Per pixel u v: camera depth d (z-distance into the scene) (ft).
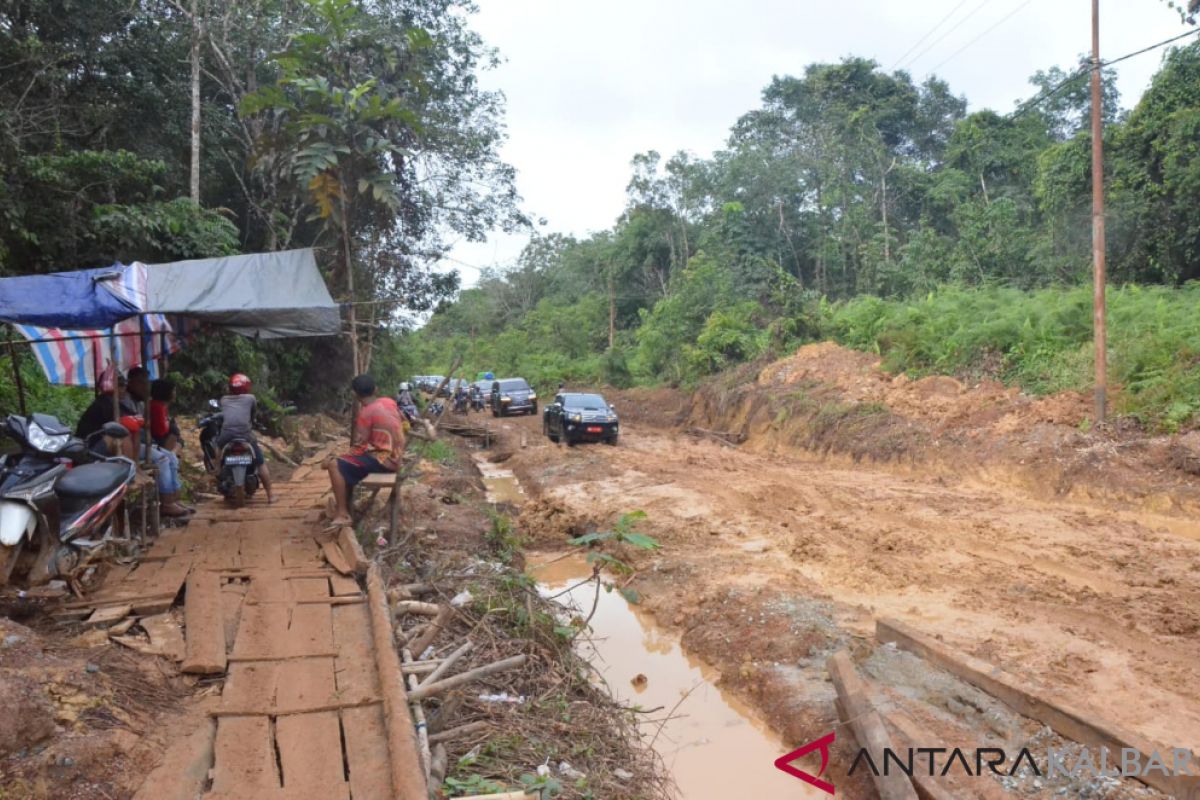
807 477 52.70
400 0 70.64
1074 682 20.02
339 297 41.11
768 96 154.71
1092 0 47.32
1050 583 28.02
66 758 11.55
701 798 17.38
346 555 22.17
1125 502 39.78
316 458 45.44
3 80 52.85
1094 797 14.87
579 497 48.65
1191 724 17.71
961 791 15.14
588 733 17.52
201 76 67.92
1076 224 76.69
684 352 103.86
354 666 15.92
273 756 12.79
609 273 162.50
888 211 127.75
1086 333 56.13
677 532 38.01
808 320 87.66
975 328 61.82
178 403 51.31
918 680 20.40
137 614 18.02
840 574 30.14
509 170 73.51
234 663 15.90
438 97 69.56
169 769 12.11
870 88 146.20
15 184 42.04
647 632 28.17
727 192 135.13
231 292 24.00
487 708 17.26
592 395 78.59
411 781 11.59
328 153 33.40
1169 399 45.34
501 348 170.71
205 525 26.45
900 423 58.13
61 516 18.07
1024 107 57.26
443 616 18.19
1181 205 66.39
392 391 77.10
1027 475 45.50
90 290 19.94
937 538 34.83
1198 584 27.32
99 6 57.62
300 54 37.35
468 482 48.73
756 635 24.75
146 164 47.85
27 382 36.76
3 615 16.98
